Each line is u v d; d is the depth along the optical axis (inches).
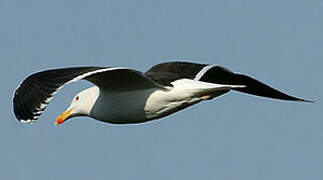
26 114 541.3
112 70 573.9
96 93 629.3
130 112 614.5
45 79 552.4
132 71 579.5
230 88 601.0
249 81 666.2
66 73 554.6
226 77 664.4
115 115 619.8
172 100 604.4
